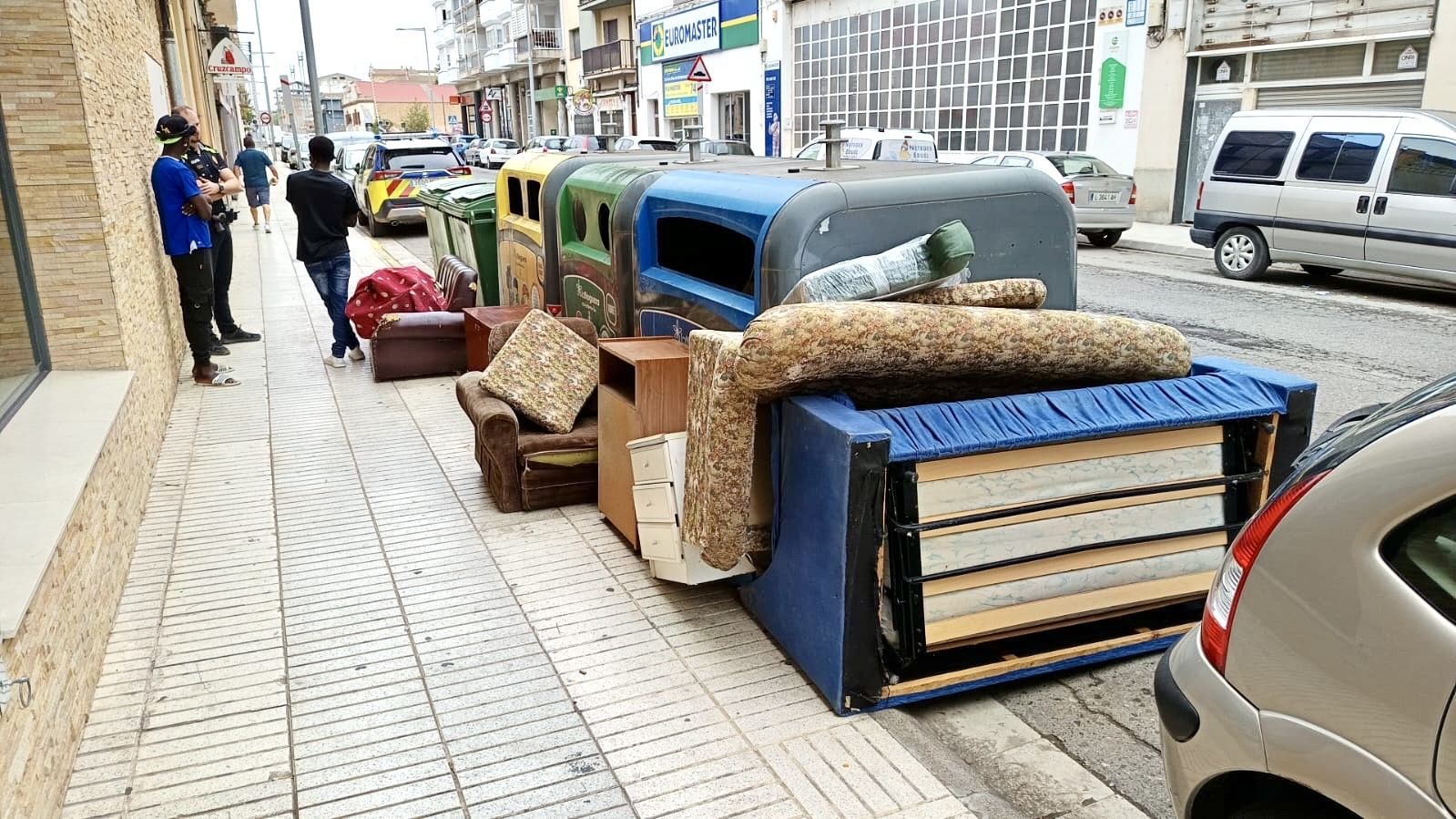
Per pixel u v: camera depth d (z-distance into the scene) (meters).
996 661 3.34
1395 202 10.51
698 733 3.07
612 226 5.51
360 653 3.59
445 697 3.29
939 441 3.05
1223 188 12.39
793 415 3.26
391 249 16.45
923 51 24.11
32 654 2.50
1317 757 1.77
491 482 5.10
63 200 4.44
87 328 4.61
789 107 30.59
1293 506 1.86
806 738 3.03
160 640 3.67
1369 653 1.70
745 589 3.84
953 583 3.14
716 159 6.38
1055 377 3.63
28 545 2.68
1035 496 3.23
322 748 3.02
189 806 2.76
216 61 17.42
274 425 6.42
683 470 3.75
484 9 68.31
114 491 3.92
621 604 3.95
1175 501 3.44
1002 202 4.29
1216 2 17.30
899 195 4.10
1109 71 19.06
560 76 56.03
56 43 4.26
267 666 3.50
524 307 7.19
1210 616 2.05
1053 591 3.29
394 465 5.66
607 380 4.61
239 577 4.21
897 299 3.68
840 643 3.08
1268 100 16.88
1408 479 1.69
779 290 3.95
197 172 8.33
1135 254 15.41
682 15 35.66
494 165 37.31
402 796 2.79
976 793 2.76
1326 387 7.23
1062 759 3.02
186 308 7.19
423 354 7.56
